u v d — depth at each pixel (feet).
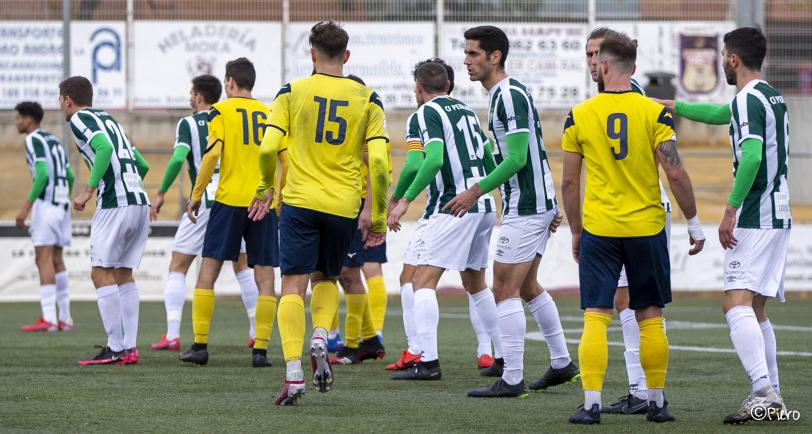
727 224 54.49
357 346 84.79
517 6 184.85
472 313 79.41
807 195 187.62
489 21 184.44
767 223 55.16
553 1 185.26
